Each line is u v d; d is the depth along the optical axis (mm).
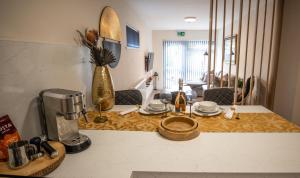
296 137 1135
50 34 1275
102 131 1252
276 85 3135
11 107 983
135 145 1066
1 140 862
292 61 2752
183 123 1300
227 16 4410
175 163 895
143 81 4590
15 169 789
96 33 1801
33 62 1117
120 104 2064
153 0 3115
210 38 2709
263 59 3424
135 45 3957
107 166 880
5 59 940
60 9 1381
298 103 2662
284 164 876
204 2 3230
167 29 7117
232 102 2133
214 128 1271
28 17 1086
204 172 831
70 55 1497
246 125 1315
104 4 2271
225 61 5508
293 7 2695
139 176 861
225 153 971
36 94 1148
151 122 1393
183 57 7441
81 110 1033
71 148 989
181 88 1635
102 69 1617
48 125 1121
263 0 3088
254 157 934
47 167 813
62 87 1399
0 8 922
